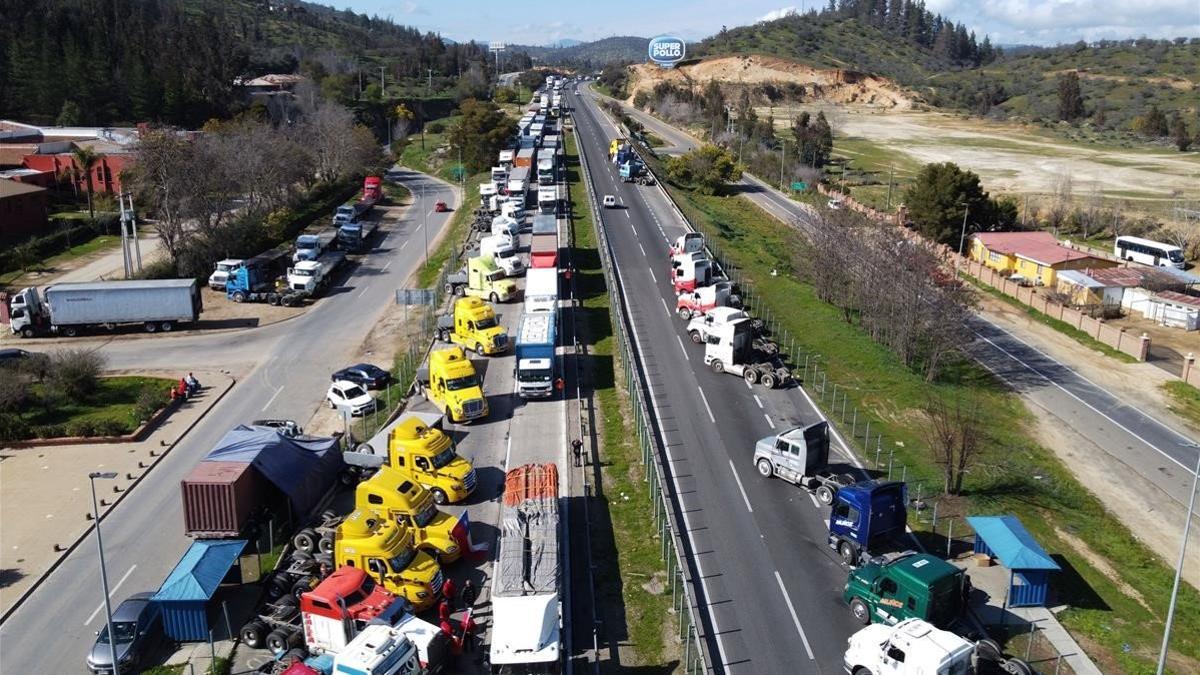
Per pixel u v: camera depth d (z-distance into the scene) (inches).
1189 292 3218.5
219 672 1159.6
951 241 3875.5
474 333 2342.5
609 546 1425.9
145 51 6550.2
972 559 1393.9
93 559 1450.5
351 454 1647.4
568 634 1184.2
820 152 5900.6
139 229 3941.9
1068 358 2640.3
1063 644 1201.4
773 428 1859.0
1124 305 3127.5
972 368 2475.4
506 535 1296.8
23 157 4498.0
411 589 1250.6
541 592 1158.3
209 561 1262.3
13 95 5812.0
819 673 1122.7
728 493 1581.0
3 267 3257.9
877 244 2637.8
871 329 2561.5
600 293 2792.8
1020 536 1293.1
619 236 3501.5
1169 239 3843.5
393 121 7455.7
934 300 2365.9
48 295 2544.3
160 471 1772.9
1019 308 3137.3
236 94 6889.8
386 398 2122.3
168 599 1202.0
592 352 2311.8
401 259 3545.8
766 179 5349.4
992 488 1705.2
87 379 2135.8
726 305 2487.7
